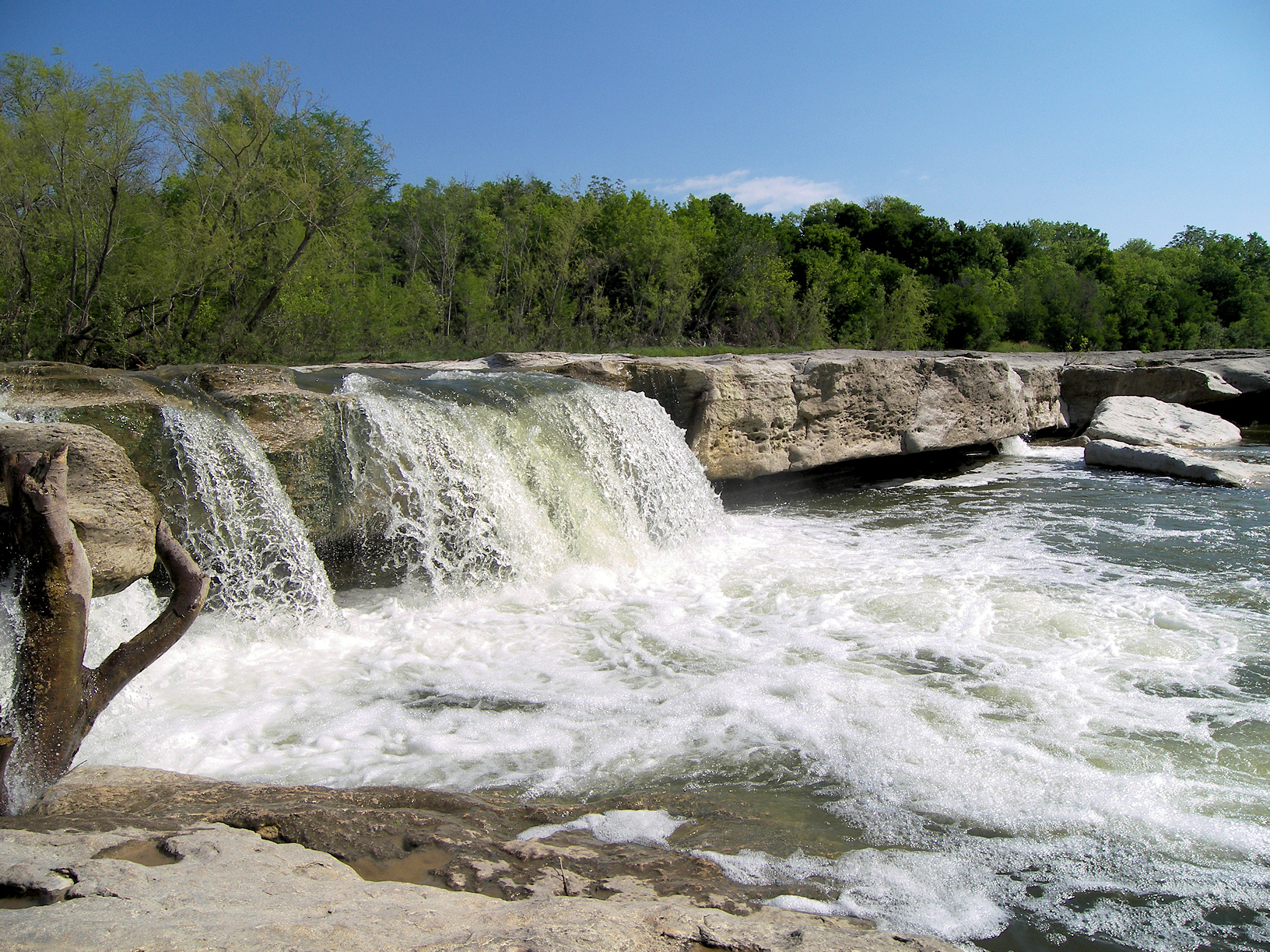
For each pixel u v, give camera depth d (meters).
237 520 6.83
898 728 5.00
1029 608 7.50
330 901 2.52
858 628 7.01
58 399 6.48
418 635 6.84
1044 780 4.34
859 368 14.68
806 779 4.36
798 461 13.99
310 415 7.52
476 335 22.92
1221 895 3.33
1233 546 9.98
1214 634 6.80
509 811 3.87
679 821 3.83
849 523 11.98
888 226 50.62
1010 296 46.03
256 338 14.92
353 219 17.98
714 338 33.59
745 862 3.45
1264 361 23.59
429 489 8.15
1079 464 17.64
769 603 7.80
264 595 6.86
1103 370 21.97
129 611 6.00
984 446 19.36
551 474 9.42
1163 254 76.50
